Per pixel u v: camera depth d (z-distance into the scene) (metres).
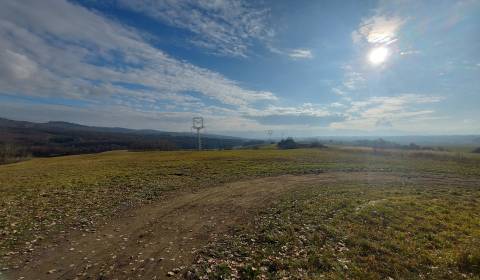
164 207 17.59
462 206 17.52
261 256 10.21
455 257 10.01
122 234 12.70
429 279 8.71
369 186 25.27
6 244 11.18
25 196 20.06
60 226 13.61
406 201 18.38
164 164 43.53
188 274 9.00
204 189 23.55
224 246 11.27
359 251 10.55
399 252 10.54
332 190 22.78
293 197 20.09
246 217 15.38
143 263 9.79
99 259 10.10
